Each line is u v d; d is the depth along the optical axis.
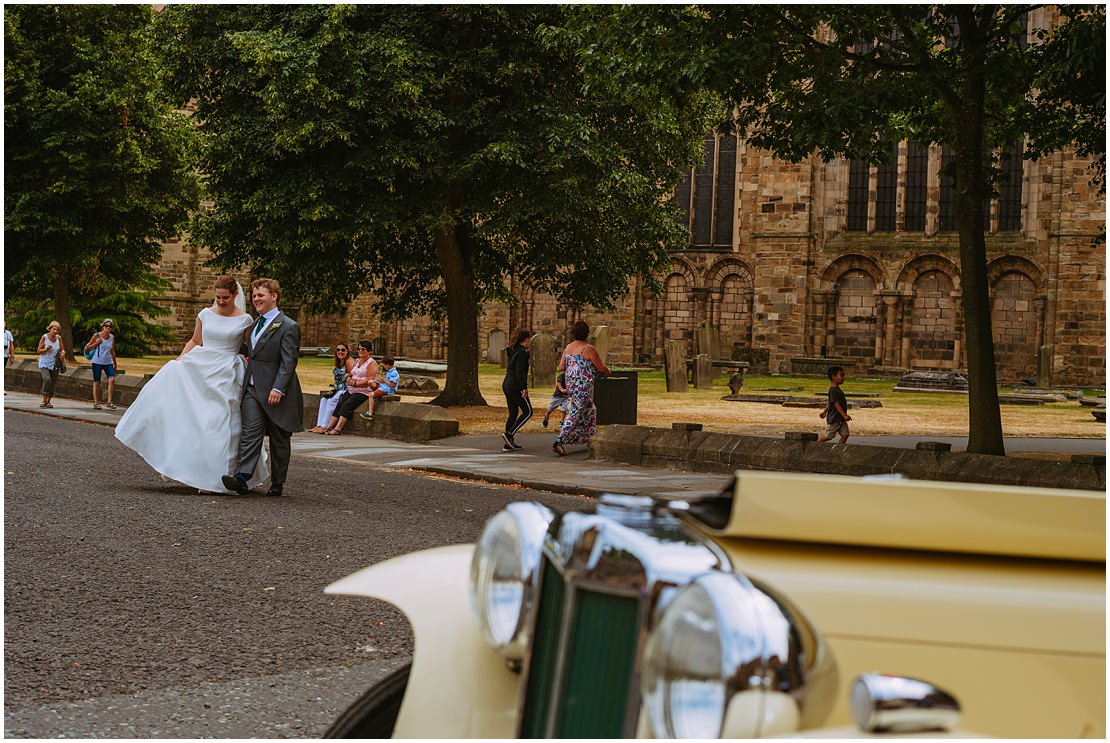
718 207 47.34
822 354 45.47
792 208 45.12
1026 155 17.33
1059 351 41.12
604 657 1.76
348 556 7.07
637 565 1.73
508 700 2.20
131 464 11.80
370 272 23.61
